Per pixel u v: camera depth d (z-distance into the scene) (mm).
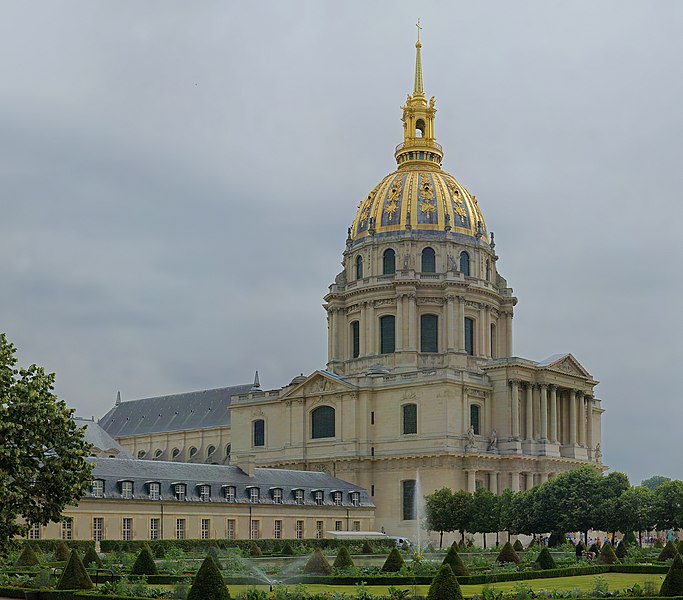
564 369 166125
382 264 177250
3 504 54844
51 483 57281
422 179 182375
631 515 122812
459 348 170750
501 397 158750
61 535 111062
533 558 96812
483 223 185750
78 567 64250
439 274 174250
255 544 119750
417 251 175625
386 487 157250
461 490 140875
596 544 113250
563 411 167500
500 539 150500
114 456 163250
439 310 173250
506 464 155500
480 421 157875
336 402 164000
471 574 77625
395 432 157750
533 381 161250
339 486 150000
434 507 138875
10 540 57562
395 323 173125
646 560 96125
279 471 144750
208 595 51844
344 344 180000
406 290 171875
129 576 72625
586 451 168500
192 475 129625
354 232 185500
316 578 76562
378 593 64938
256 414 176125
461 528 136750
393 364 170375
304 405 168625
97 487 116562
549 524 125625
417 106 191750
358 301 177375
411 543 135375
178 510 123375
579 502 124250
